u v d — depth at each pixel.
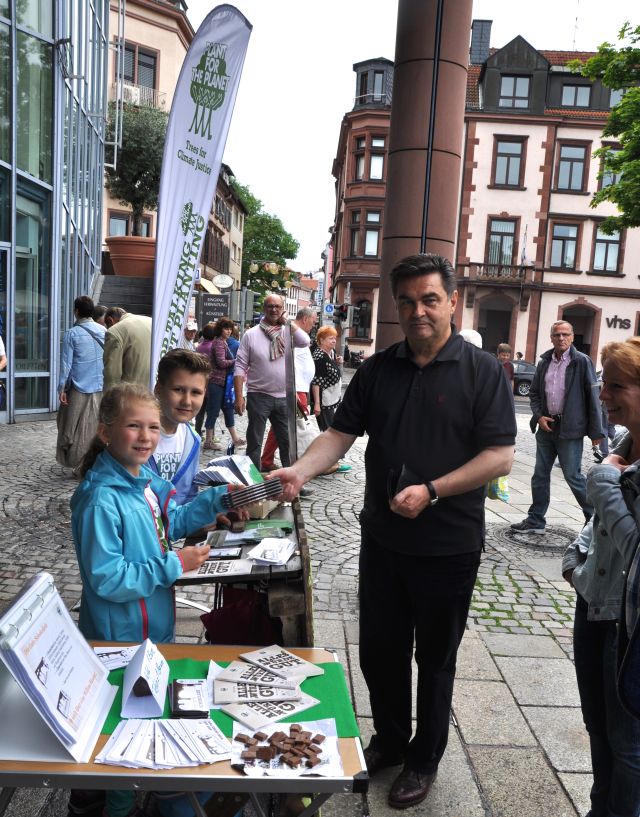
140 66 27.78
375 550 2.51
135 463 2.19
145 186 19.41
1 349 6.56
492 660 3.64
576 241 34.44
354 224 40.25
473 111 33.69
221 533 2.65
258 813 1.71
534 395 6.12
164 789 1.52
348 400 2.57
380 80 39.53
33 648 1.60
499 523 6.60
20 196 10.90
